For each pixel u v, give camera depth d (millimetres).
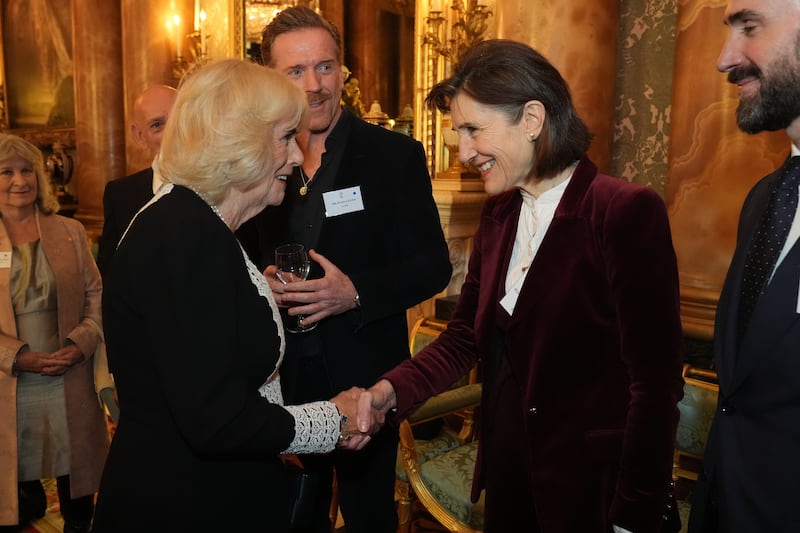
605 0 2783
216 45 4887
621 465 1282
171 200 1292
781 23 1022
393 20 3861
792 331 1071
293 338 1984
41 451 2754
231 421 1201
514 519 1513
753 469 1115
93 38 5867
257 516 1366
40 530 3066
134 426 1303
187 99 1300
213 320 1205
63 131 7312
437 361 1703
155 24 5289
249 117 1293
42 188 2812
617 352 1344
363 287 1890
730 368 1170
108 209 2492
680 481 2576
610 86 2855
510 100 1331
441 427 2949
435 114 3643
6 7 7859
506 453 1511
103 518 1305
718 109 2328
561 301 1359
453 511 2406
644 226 1274
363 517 2061
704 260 2416
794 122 1085
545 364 1381
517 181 1438
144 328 1252
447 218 3498
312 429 1407
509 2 2844
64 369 2715
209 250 1236
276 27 1970
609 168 2922
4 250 2703
